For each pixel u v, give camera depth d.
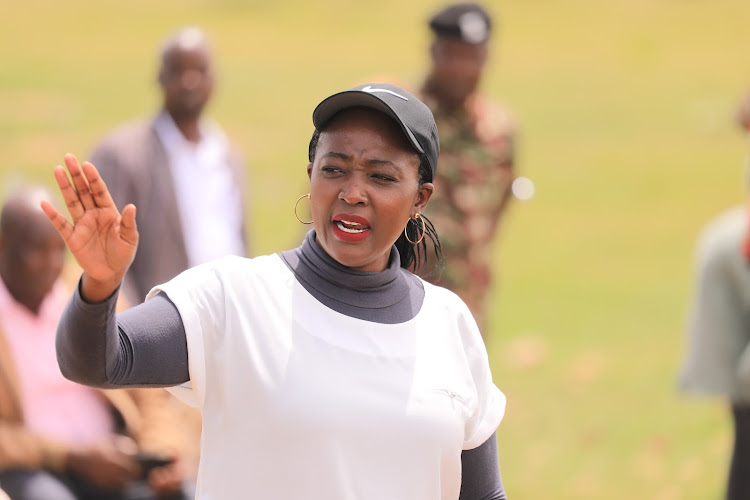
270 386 6.42
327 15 79.75
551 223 35.16
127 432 12.40
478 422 7.16
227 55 67.12
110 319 6.02
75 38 71.69
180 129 16.03
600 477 16.53
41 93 55.56
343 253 6.65
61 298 12.34
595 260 30.81
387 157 6.63
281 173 40.75
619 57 65.38
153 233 15.38
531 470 16.94
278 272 6.70
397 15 79.50
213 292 6.54
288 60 66.06
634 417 18.97
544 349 23.09
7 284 11.95
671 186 39.62
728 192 38.78
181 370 6.43
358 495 6.45
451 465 6.86
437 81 15.16
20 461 11.52
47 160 42.22
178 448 12.30
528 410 19.52
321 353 6.54
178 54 15.90
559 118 51.44
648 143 46.47
